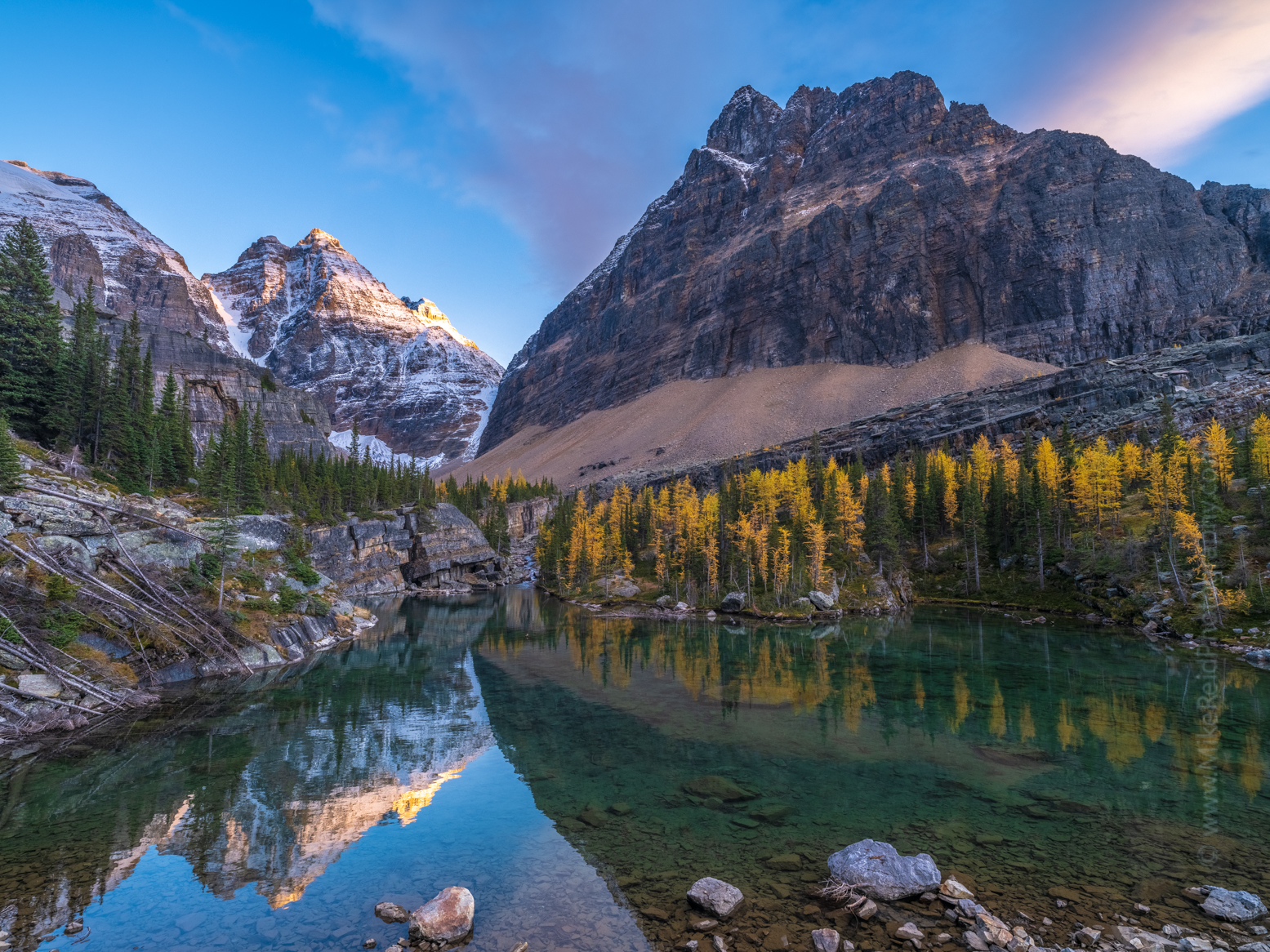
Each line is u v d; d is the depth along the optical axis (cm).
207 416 12488
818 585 9000
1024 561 9419
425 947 1316
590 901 1529
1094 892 1528
